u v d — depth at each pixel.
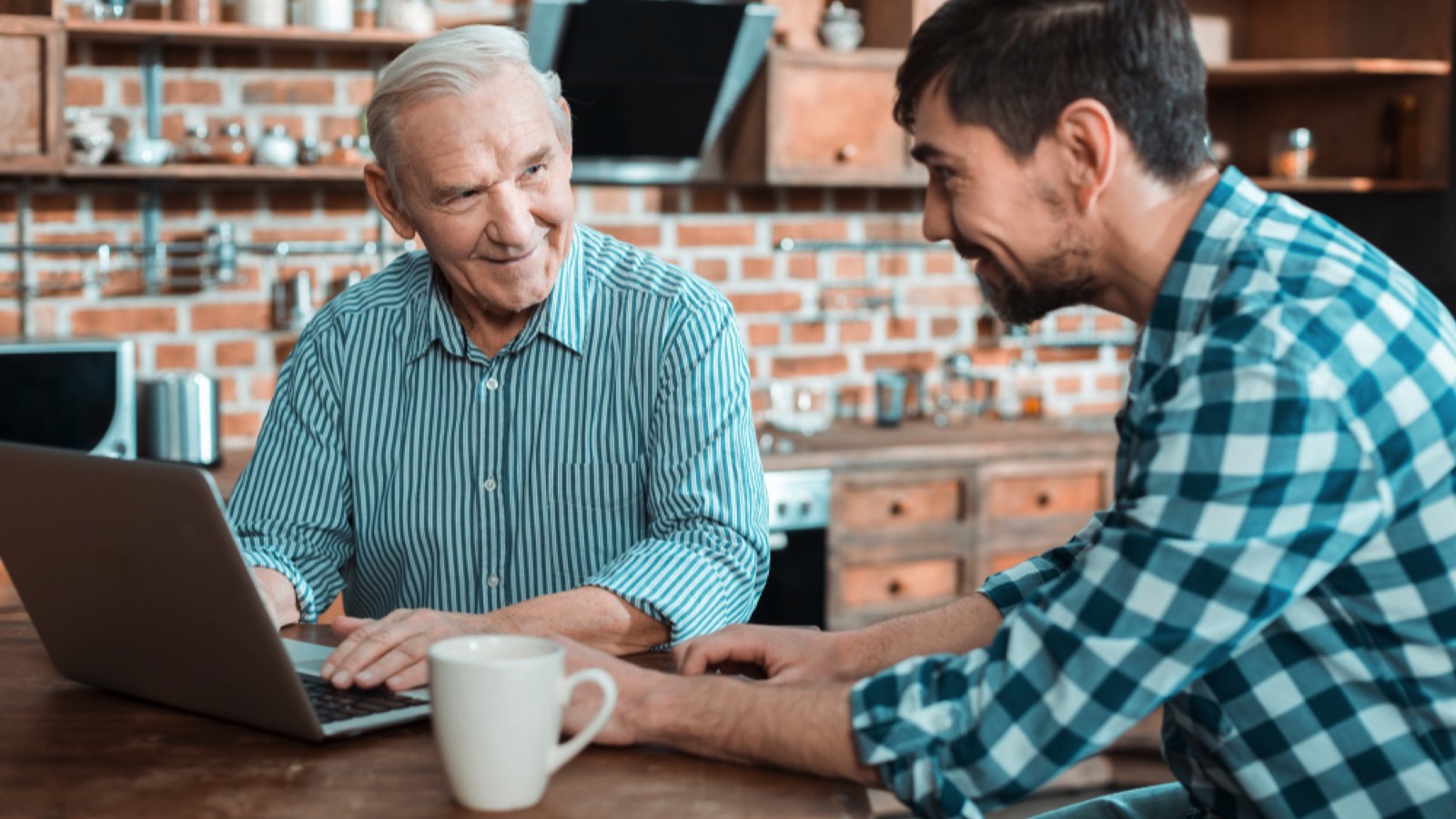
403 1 3.52
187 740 1.16
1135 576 1.01
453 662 0.99
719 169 4.05
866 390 4.32
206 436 3.39
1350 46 4.23
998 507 3.84
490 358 1.78
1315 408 0.98
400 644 1.30
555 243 1.69
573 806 1.02
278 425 1.81
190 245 3.61
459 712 0.99
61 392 3.15
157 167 3.37
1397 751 1.07
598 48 3.57
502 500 1.78
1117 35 1.06
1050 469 3.88
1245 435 0.98
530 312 1.76
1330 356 0.99
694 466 1.68
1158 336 1.10
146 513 1.09
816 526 3.63
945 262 4.37
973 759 1.04
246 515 1.76
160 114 3.58
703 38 3.63
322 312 1.86
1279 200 1.11
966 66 1.09
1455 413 1.03
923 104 1.13
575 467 1.77
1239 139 4.60
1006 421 4.30
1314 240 1.06
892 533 3.73
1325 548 0.99
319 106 3.71
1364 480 0.99
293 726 1.14
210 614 1.11
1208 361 1.01
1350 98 4.27
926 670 1.09
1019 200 1.10
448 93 1.56
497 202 1.59
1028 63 1.07
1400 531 1.03
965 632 1.38
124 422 3.21
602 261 1.83
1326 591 1.07
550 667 1.00
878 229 4.30
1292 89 4.43
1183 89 1.08
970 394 4.41
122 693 1.29
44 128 3.22
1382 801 1.08
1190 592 0.99
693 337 1.73
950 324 4.39
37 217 3.53
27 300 3.54
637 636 1.50
